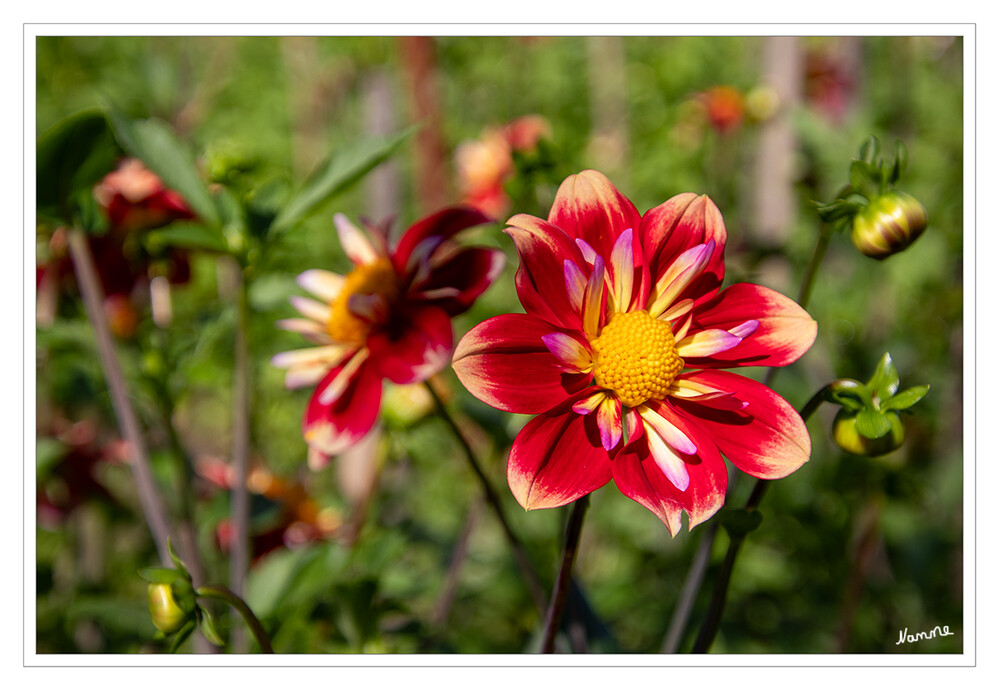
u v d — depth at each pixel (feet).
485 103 5.41
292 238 2.00
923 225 1.56
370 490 2.12
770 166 2.86
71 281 2.10
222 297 2.56
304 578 1.80
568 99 5.21
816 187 2.84
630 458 1.44
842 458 2.25
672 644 1.67
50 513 2.32
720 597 1.53
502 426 2.01
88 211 1.83
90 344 2.01
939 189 3.39
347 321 1.70
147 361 1.95
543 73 5.30
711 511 1.42
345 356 1.72
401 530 2.26
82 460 2.29
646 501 1.41
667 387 1.45
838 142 2.71
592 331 1.45
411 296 1.70
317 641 1.88
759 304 1.49
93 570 2.44
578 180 1.48
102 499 2.35
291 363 1.76
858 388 1.50
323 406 1.71
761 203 2.89
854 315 2.78
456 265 1.71
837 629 2.27
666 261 1.49
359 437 1.65
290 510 2.22
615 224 1.48
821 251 1.63
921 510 2.55
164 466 2.13
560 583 1.46
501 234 2.00
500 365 1.42
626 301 1.46
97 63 4.58
